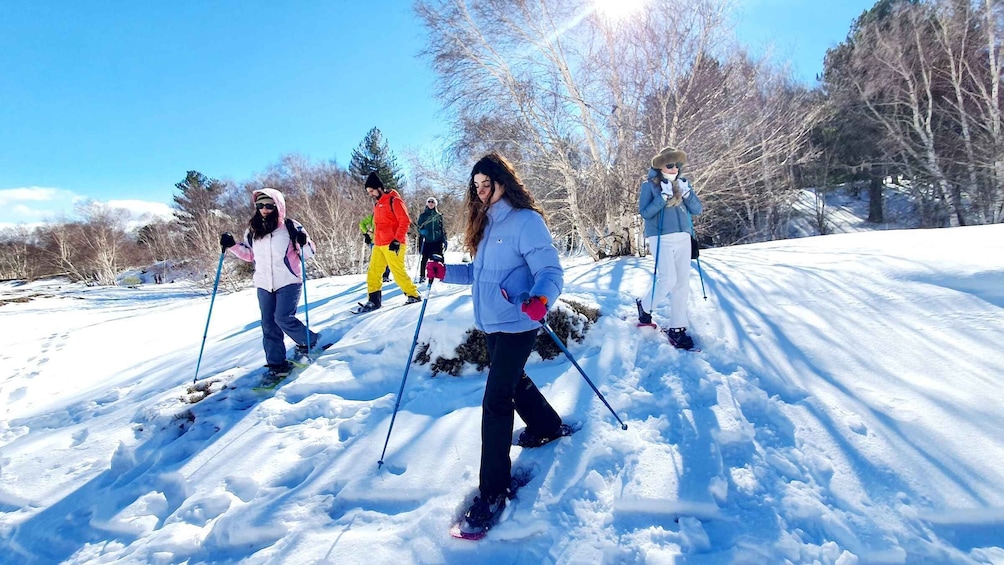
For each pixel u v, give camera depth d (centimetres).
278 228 379
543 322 232
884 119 1836
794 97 1572
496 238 222
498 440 209
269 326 381
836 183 2262
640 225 966
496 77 948
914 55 1764
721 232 1873
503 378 213
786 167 1870
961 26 1644
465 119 969
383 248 529
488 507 201
